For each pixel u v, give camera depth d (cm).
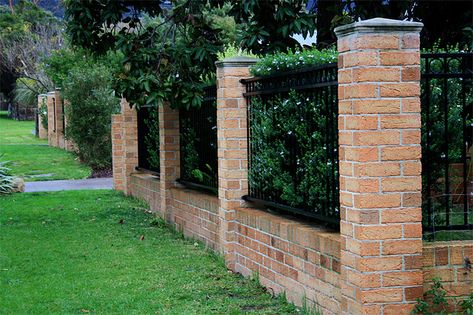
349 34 468
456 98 550
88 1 995
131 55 940
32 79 3747
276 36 945
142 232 997
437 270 483
